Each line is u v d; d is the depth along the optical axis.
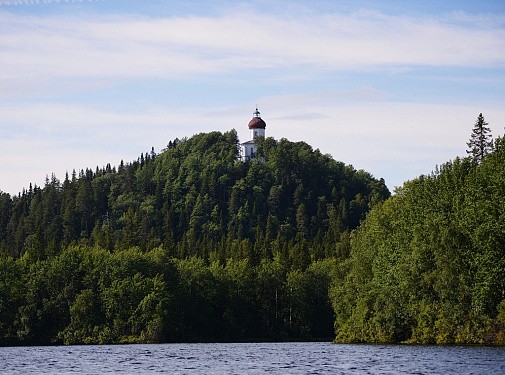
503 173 146.38
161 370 112.12
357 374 97.88
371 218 183.50
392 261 164.50
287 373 102.38
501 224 142.00
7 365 125.25
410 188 171.00
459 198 158.12
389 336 165.12
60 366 122.38
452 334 149.00
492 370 97.25
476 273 144.88
